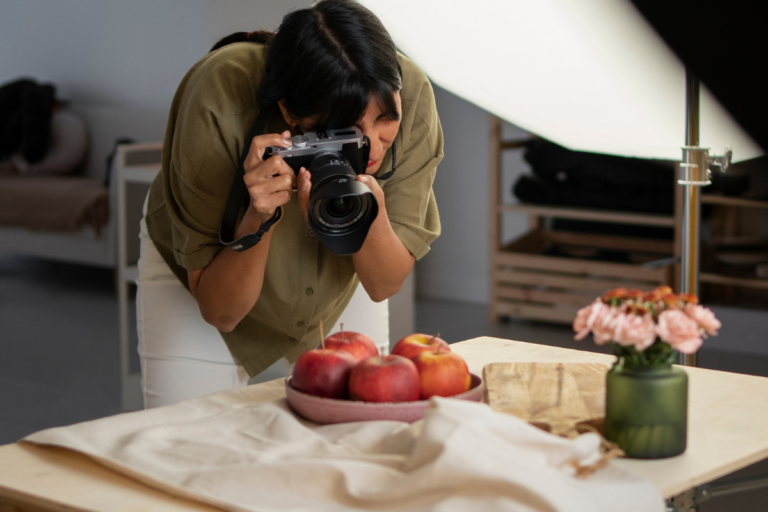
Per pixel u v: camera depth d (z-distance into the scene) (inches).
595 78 73.1
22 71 223.9
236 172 48.6
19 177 192.2
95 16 203.8
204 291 51.1
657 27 70.2
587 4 68.9
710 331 33.8
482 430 30.7
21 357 131.2
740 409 40.3
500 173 150.9
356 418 37.0
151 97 195.8
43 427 102.7
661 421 34.2
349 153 44.8
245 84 49.3
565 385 40.6
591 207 144.2
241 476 31.7
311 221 43.0
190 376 57.7
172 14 185.6
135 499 31.7
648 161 137.9
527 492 28.6
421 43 74.2
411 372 37.5
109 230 171.5
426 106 53.5
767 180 128.9
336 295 55.9
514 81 76.0
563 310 146.3
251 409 39.2
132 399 107.8
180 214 51.0
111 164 174.6
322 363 38.4
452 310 163.8
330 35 42.7
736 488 42.5
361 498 30.1
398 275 53.5
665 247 141.3
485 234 168.1
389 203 53.6
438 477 29.3
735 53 76.4
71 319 154.4
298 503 30.7
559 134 78.5
